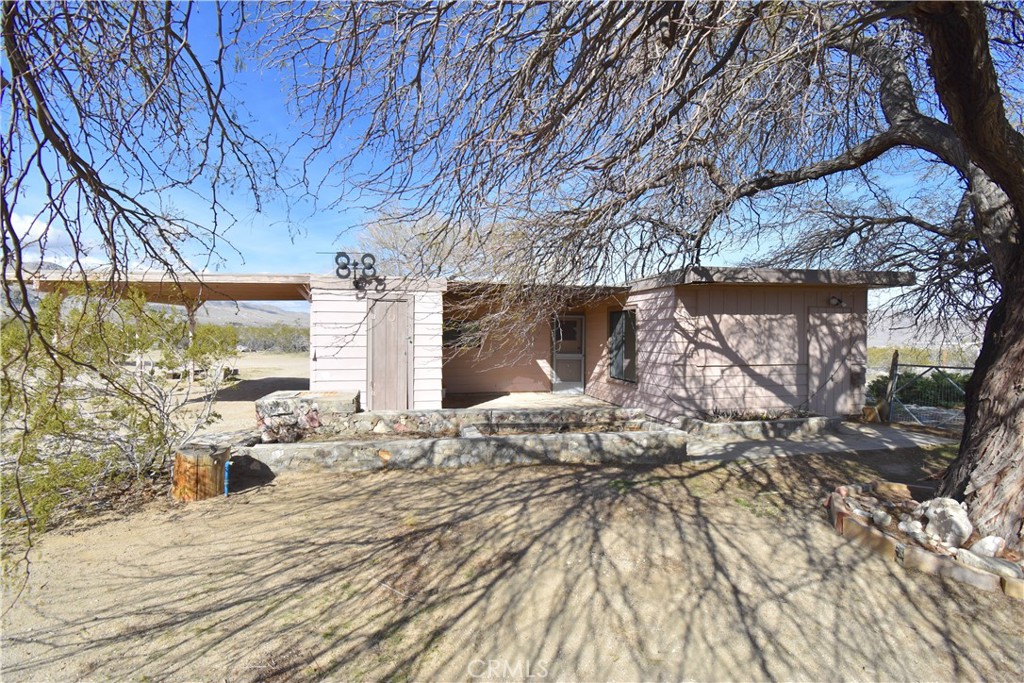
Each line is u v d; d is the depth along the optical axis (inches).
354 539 162.4
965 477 158.9
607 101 139.2
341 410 304.5
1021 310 152.6
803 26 114.8
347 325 379.9
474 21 132.9
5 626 116.2
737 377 374.0
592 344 533.6
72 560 148.9
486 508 188.5
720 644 110.3
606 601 126.3
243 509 190.4
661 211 223.6
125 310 192.1
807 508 190.2
